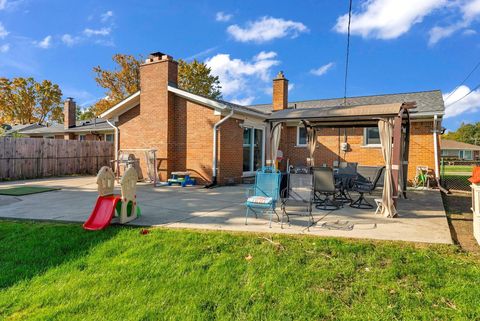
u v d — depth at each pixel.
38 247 4.24
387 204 6.03
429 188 10.72
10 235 4.71
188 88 28.97
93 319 2.64
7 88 34.25
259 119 12.92
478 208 4.39
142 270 3.49
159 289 3.10
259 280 3.21
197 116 11.13
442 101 11.68
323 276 3.26
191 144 11.30
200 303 2.83
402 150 8.59
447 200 8.48
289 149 14.14
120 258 3.85
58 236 4.63
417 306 2.73
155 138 11.73
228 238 4.39
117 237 4.54
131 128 12.59
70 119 21.17
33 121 36.53
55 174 14.82
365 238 4.41
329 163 13.18
